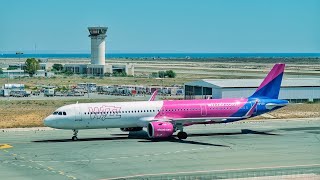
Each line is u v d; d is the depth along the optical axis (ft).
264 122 382.42
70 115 284.82
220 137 307.37
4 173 208.64
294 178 196.13
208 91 515.09
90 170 215.31
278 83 326.24
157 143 284.00
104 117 289.53
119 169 217.36
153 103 301.22
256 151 260.83
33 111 449.06
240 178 196.95
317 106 490.08
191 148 268.82
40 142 287.69
